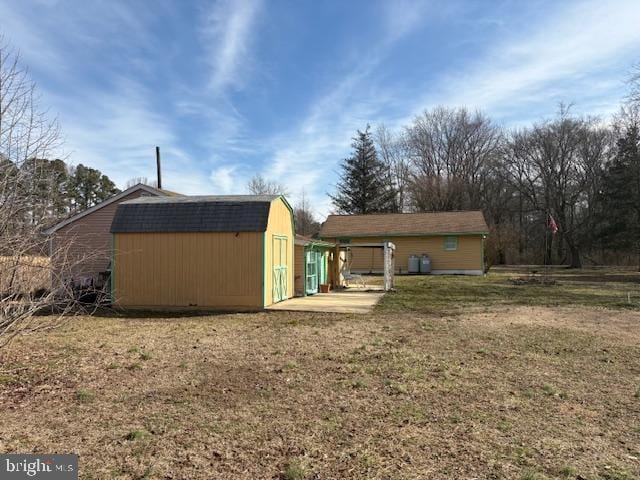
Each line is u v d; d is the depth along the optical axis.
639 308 12.09
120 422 4.21
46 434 3.92
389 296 15.57
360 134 46.00
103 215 17.33
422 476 3.20
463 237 27.23
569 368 6.17
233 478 3.17
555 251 45.00
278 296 13.70
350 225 30.06
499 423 4.20
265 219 12.31
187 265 12.59
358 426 4.12
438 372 5.95
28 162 5.31
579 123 40.62
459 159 46.31
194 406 4.66
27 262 5.17
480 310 11.91
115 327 9.68
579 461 3.43
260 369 6.11
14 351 7.19
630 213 35.88
